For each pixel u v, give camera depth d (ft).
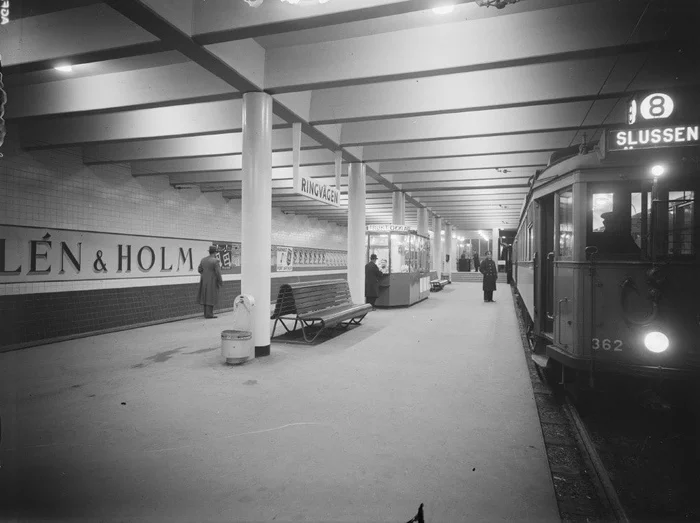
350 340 29.99
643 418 15.37
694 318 13.99
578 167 15.99
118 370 21.75
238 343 22.85
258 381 19.79
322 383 19.48
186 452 12.51
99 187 35.99
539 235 21.01
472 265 150.20
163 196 43.06
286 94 26.03
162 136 29.71
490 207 75.77
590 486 10.74
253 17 17.39
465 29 20.44
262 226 24.29
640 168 15.24
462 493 10.30
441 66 20.81
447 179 50.55
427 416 15.40
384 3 15.87
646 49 18.80
